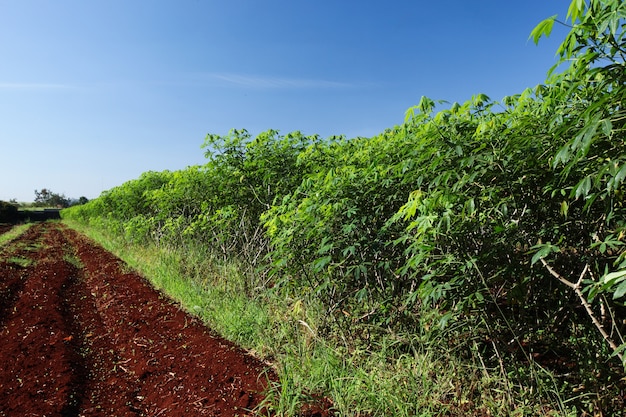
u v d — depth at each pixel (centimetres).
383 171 315
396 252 355
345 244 344
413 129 322
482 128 237
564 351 292
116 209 1340
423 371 277
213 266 659
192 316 500
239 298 504
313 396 289
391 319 329
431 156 267
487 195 249
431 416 242
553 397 252
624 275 139
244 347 400
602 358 251
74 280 793
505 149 224
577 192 156
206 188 686
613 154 179
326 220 343
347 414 259
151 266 783
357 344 339
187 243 841
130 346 422
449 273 258
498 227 224
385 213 357
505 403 247
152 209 1071
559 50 176
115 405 309
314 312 396
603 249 191
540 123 229
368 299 385
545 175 234
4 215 3600
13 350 406
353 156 423
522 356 298
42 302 592
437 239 247
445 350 292
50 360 381
